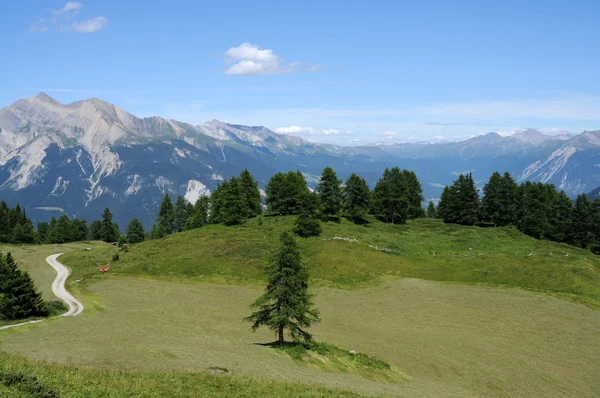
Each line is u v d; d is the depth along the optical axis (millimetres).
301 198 121875
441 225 120562
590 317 58406
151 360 32906
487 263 81875
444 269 81688
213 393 24781
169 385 25000
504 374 41094
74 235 169500
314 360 40406
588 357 46000
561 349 47938
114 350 35625
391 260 86250
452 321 56781
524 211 110688
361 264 82938
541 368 42844
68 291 72375
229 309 60844
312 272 80125
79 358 31750
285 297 43375
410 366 42344
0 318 51312
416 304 64125
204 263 85750
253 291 72375
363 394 30281
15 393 18484
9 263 55219
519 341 50031
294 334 46812
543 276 74562
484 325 55219
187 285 75625
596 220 101938
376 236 102562
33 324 47281
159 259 90250
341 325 55344
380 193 123438
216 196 133125
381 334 52094
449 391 36469
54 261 106188
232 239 97812
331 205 117375
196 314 57031
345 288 73562
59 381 21953
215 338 45219
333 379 35219
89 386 22062
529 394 37219
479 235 105250
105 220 181125
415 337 51125
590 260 85188
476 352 46625
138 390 22688
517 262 81000
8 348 34375
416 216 142875
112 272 84812
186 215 162250
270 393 26500
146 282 77688
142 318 52750
